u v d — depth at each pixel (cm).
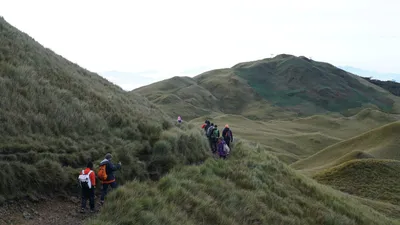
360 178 3684
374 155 5528
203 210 1061
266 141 8538
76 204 986
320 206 1628
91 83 2247
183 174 1298
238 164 1748
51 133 1215
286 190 1662
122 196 959
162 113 2744
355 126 13850
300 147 8788
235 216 1125
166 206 973
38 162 997
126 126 1628
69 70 2219
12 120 1127
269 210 1288
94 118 1495
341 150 6575
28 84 1409
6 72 1407
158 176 1325
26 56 1775
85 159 1171
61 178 1020
